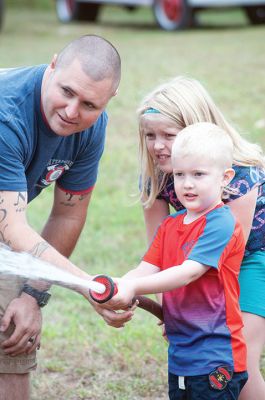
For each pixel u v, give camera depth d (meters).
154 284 3.89
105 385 5.64
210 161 4.01
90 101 4.10
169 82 4.58
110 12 25.48
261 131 11.22
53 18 24.28
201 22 21.61
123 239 8.45
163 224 4.27
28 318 4.32
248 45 17.14
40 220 8.89
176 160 4.05
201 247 3.99
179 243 4.12
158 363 5.94
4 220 4.20
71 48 4.14
